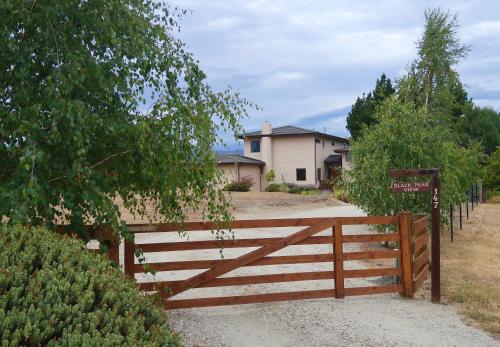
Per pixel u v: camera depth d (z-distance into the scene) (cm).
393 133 1172
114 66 479
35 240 350
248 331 600
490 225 1805
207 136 506
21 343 249
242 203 2341
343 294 739
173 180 499
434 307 714
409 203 1176
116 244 593
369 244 1284
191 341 557
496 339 587
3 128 436
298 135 3978
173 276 886
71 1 455
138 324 309
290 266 1009
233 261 679
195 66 515
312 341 572
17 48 440
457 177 1367
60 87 429
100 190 467
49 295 282
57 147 466
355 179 1254
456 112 4575
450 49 2361
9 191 405
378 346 561
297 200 2583
